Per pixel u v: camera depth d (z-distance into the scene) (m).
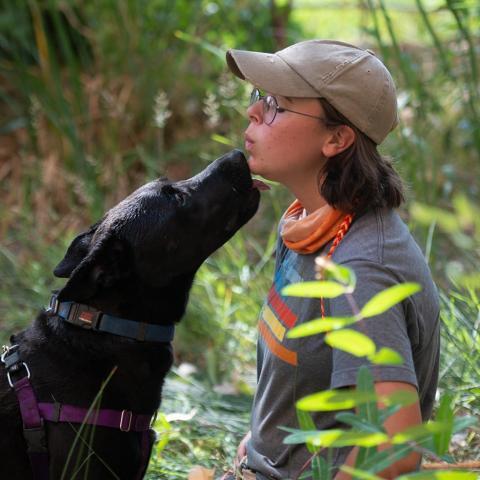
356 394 2.31
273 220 7.48
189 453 4.70
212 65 9.08
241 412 5.25
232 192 3.90
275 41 9.35
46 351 3.68
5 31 8.81
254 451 3.46
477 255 5.87
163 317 3.80
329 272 2.71
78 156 8.01
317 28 11.45
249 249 7.32
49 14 8.96
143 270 3.71
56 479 3.58
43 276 6.94
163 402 5.19
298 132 3.28
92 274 3.60
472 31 8.49
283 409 3.30
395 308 2.94
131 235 3.71
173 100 8.66
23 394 3.60
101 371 3.63
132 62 8.63
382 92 3.26
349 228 3.21
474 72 7.01
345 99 3.22
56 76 8.20
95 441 3.58
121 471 3.67
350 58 3.25
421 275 3.14
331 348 3.14
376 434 2.34
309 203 3.42
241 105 7.75
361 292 2.96
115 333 3.67
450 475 2.34
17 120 8.65
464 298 5.04
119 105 8.31
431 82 7.96
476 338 4.71
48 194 8.00
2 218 7.84
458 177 7.66
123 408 3.65
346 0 11.05
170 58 8.78
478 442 4.42
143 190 3.91
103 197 7.82
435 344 3.30
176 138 8.59
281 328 3.28
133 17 8.67
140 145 8.48
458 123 8.01
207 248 3.88
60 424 3.56
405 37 10.28
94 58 9.06
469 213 3.11
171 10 8.78
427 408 3.45
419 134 7.34
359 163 3.23
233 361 5.91
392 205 3.29
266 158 3.35
